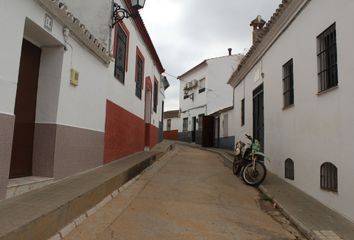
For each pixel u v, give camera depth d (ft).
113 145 29.89
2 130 13.92
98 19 26.76
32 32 17.43
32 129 18.76
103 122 26.86
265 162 34.14
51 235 12.95
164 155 45.85
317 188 21.76
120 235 14.39
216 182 28.37
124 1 31.65
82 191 16.69
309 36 23.54
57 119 18.97
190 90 90.74
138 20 37.24
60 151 19.40
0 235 10.12
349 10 18.24
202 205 20.66
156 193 22.85
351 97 17.84
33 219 11.76
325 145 20.79
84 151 23.03
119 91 31.55
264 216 19.38
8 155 14.34
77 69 21.40
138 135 41.47
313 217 18.30
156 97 58.29
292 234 16.49
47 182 17.97
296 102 25.68
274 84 31.45
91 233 14.32
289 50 27.50
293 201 21.71
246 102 44.80
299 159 24.95
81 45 21.81
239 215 19.13
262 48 34.88
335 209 19.27
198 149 64.95
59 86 19.07
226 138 62.69
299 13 25.32
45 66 19.27
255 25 44.57
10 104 14.49
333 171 19.90
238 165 31.37
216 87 77.87
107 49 26.81
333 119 19.81
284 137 28.43
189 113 90.38
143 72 43.83
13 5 14.53
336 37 19.60
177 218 17.58
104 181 19.71
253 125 40.55
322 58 21.93
